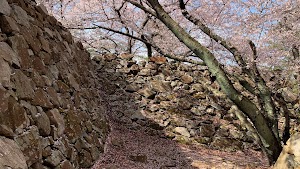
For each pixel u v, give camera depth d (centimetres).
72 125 502
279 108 1012
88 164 527
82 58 826
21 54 380
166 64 1043
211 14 894
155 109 984
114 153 683
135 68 1030
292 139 566
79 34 1241
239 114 820
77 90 621
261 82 689
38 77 418
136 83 1016
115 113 965
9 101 305
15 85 334
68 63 623
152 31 1152
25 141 318
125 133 895
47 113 407
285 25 809
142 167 627
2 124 280
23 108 334
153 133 949
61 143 427
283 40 817
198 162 738
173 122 966
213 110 996
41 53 466
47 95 431
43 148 362
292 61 825
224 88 567
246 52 821
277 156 628
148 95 1002
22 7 444
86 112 641
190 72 1042
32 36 443
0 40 340
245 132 962
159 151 795
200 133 952
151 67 1035
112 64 1030
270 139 612
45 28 539
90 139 585
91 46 1258
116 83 1009
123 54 1045
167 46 1105
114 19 1076
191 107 995
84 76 763
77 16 1072
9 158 260
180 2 607
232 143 945
